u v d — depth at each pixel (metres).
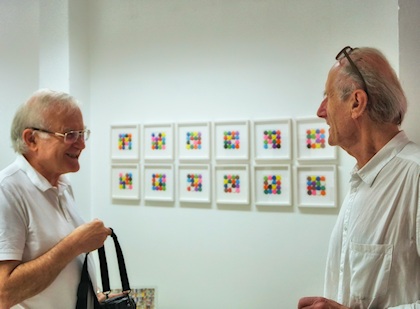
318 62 2.14
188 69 2.42
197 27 2.40
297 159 2.17
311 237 2.15
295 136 2.17
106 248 2.60
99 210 2.65
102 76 2.64
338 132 1.18
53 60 2.51
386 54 1.99
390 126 1.13
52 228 1.26
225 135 2.32
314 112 2.15
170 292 2.45
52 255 1.17
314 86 2.15
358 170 1.19
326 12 2.12
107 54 2.62
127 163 2.56
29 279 1.12
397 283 1.05
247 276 2.28
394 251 1.05
